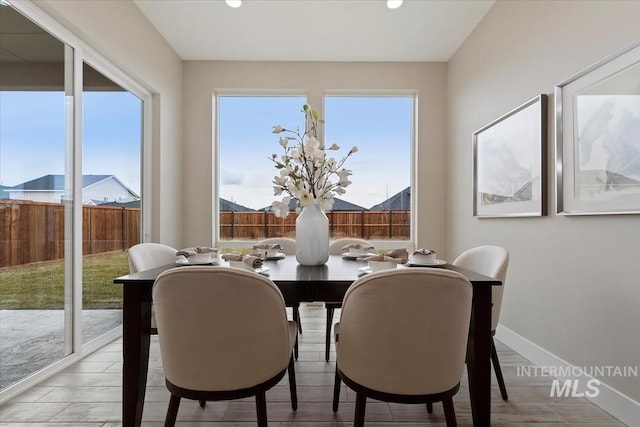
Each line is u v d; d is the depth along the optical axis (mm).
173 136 3547
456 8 2822
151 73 3074
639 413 1491
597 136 1696
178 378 1169
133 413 1373
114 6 2500
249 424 1548
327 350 2244
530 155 2242
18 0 1766
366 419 1593
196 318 1105
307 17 2973
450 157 3680
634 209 1506
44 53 1954
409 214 3961
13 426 1525
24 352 1837
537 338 2191
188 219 3775
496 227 2715
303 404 1713
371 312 1108
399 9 2850
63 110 2109
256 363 1165
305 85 3787
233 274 1077
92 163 2396
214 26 3113
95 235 2430
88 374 2018
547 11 2098
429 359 1105
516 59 2436
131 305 1376
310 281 1446
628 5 1536
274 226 3945
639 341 1497
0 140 1681
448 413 1155
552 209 2051
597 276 1716
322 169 1890
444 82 3795
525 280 2320
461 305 1098
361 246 2252
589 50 1764
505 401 1745
